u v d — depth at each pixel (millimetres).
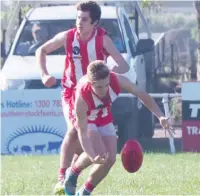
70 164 26562
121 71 25578
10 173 33344
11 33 53156
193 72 68250
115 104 43094
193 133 44344
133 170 23719
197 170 33656
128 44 45094
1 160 39094
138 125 47688
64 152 26469
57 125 44281
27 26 47438
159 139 52375
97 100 23422
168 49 69438
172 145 43844
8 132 44438
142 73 48812
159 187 28672
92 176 24141
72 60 26094
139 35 57281
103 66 22828
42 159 39656
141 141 51219
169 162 37188
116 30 45500
